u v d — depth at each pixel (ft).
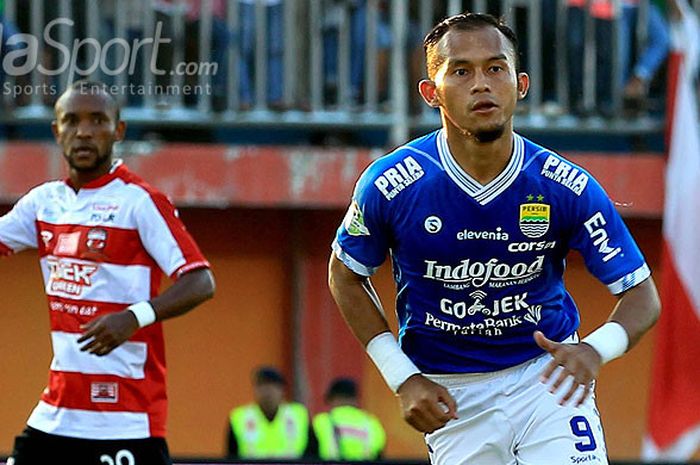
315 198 122.42
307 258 131.13
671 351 121.60
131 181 65.98
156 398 65.46
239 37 123.54
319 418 116.98
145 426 64.95
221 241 130.93
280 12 124.06
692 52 122.52
